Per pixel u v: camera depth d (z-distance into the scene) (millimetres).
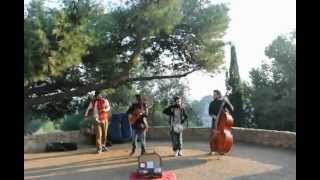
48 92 19562
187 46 20141
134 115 13641
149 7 17422
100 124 14680
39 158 13758
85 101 21969
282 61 37281
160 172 8477
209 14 19656
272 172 11000
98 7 17062
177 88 32688
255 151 14156
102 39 17688
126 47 18625
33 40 14938
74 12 16297
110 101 25703
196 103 34281
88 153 14570
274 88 36688
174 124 13641
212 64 20047
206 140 17594
